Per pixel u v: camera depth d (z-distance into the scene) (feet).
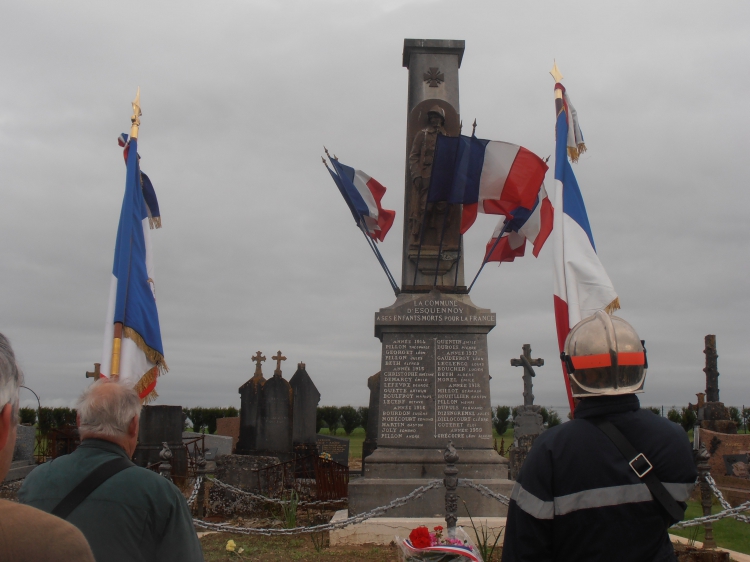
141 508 9.83
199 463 32.91
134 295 30.27
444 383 34.14
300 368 64.80
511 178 33.96
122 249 30.60
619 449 9.08
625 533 8.80
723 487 45.55
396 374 34.27
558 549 9.18
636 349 9.71
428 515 31.14
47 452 59.93
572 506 8.96
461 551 17.89
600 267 27.96
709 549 25.22
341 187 37.68
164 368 30.53
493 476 32.63
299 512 37.78
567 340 10.25
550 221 35.94
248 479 38.17
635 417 9.37
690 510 42.32
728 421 61.41
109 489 9.86
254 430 60.80
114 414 10.72
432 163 35.70
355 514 31.30
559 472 9.14
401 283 38.55
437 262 36.58
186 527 10.23
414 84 40.14
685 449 9.23
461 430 33.60
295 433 63.36
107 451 10.59
